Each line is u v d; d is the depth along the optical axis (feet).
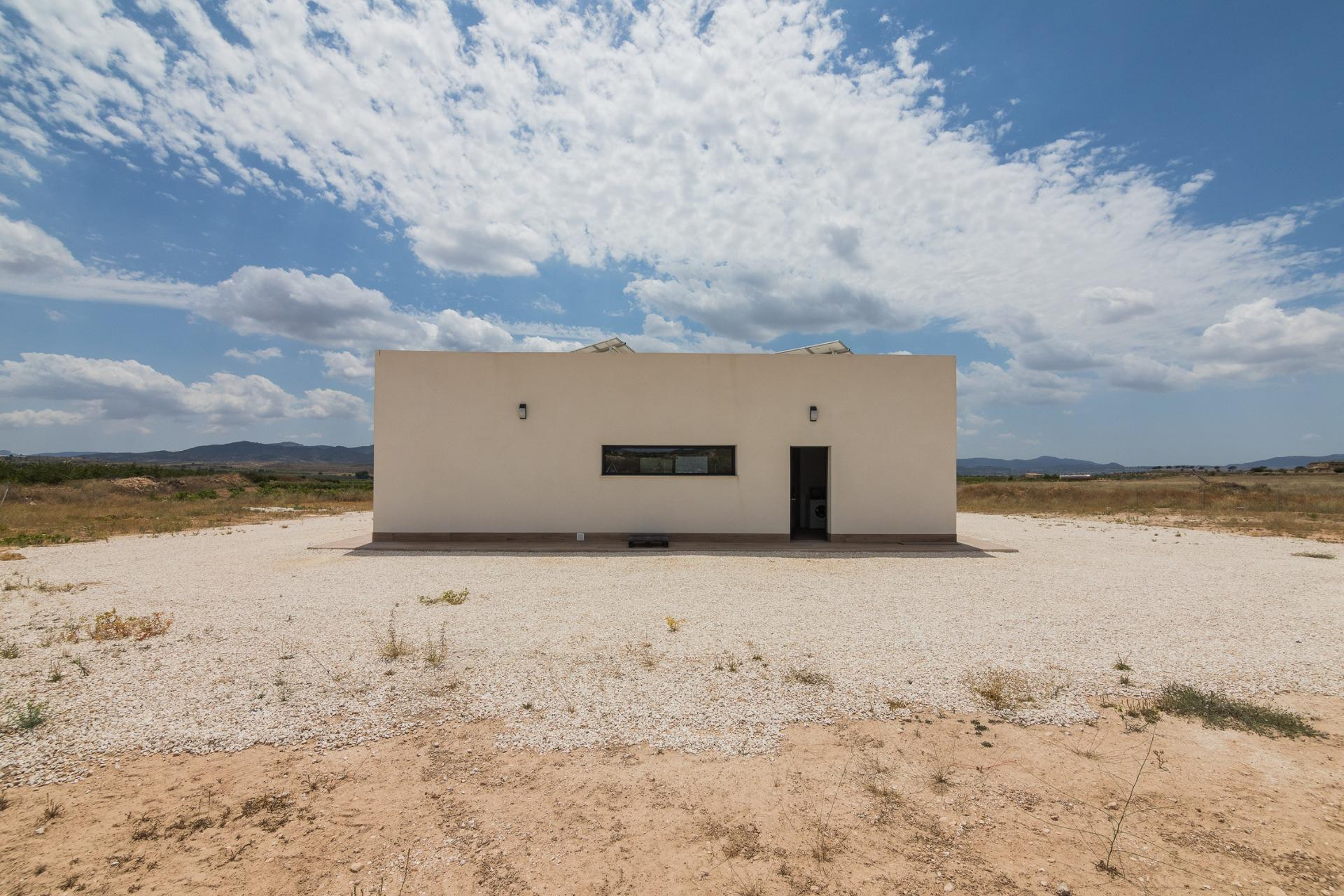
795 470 45.19
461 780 10.80
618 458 39.01
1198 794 10.39
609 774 11.01
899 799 10.21
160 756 11.48
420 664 16.17
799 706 13.82
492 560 33.04
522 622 20.38
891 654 17.33
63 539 40.37
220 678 15.05
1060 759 11.57
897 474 39.04
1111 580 28.35
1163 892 8.05
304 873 8.45
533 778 10.89
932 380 39.22
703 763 11.41
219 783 10.63
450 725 12.82
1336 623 20.74
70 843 8.99
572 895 8.01
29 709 12.94
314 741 12.12
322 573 29.01
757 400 39.04
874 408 39.11
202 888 8.13
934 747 12.01
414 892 8.07
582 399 38.83
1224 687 14.99
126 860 8.64
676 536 38.83
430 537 38.50
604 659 16.71
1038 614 21.89
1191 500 77.61
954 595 24.98
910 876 8.38
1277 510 66.23
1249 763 11.43
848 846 9.04
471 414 38.65
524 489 38.68
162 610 21.54
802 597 24.49
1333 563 33.50
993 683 15.02
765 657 17.03
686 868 8.55
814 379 39.09
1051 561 33.65
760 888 8.12
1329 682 15.29
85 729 12.37
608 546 36.81
